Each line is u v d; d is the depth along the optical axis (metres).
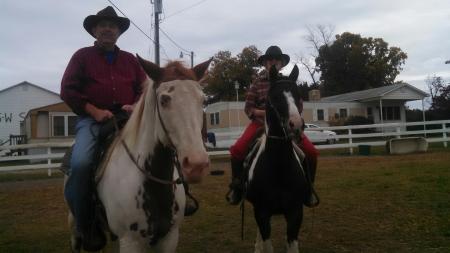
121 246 3.13
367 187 9.43
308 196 5.00
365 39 57.62
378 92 37.75
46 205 9.14
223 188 10.31
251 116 5.59
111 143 3.43
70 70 3.70
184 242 6.22
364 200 8.25
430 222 6.58
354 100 38.88
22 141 31.53
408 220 6.77
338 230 6.47
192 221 7.34
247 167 5.06
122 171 3.14
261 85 5.55
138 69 4.05
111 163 3.27
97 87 3.75
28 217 8.13
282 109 4.38
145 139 3.08
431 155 15.34
